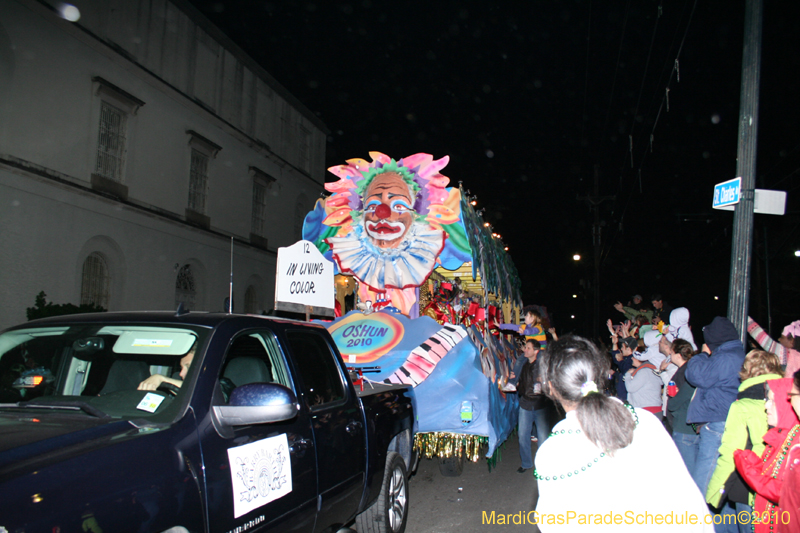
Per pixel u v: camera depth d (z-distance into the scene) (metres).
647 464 1.87
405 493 4.61
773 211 5.59
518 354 10.50
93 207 15.38
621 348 9.48
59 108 14.41
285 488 2.83
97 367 3.03
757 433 3.60
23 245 13.45
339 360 3.98
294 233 26.52
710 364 4.54
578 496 1.86
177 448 2.28
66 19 14.40
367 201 7.27
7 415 2.48
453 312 7.58
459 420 5.72
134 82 16.92
